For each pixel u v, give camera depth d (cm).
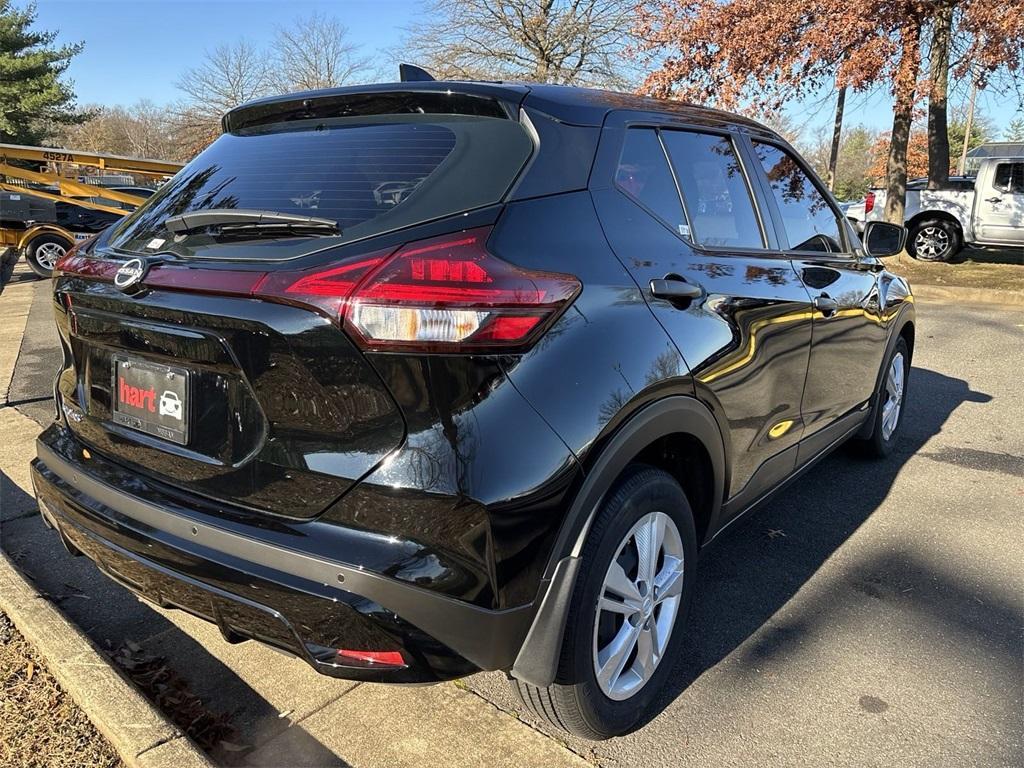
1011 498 405
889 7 1108
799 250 324
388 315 165
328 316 168
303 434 177
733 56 1267
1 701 231
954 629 284
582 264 199
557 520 182
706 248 257
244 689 248
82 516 218
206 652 268
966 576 322
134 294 200
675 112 275
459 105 217
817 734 229
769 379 277
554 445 179
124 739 204
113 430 220
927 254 1501
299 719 233
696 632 282
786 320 284
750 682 254
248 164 232
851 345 358
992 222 1420
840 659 266
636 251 221
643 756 220
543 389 179
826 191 370
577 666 198
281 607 176
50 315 950
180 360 196
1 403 541
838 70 1191
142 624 284
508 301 172
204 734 226
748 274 269
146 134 5875
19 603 265
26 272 1462
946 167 1533
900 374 466
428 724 231
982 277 1238
